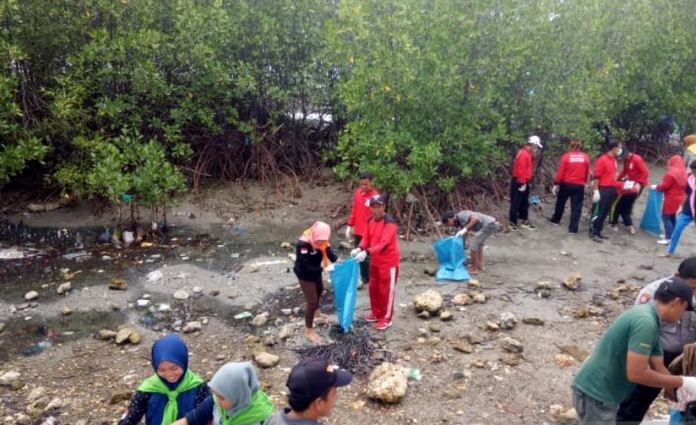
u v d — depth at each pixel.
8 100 9.50
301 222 10.45
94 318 6.72
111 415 4.88
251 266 8.33
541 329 6.61
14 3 9.17
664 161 15.32
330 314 6.91
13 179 10.92
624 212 10.36
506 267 8.62
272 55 11.71
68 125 9.84
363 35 9.42
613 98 12.10
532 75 10.66
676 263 8.95
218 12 10.51
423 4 9.98
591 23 10.74
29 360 5.75
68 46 10.24
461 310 7.04
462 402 5.16
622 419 4.32
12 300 7.11
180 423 3.30
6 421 4.77
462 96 9.98
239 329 6.53
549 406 5.14
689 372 3.92
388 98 9.78
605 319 6.93
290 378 2.72
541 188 12.46
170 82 11.09
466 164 10.09
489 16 9.86
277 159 12.55
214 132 11.49
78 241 9.16
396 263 6.31
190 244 9.23
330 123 13.26
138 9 10.23
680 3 13.73
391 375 5.22
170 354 3.36
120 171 9.06
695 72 14.39
